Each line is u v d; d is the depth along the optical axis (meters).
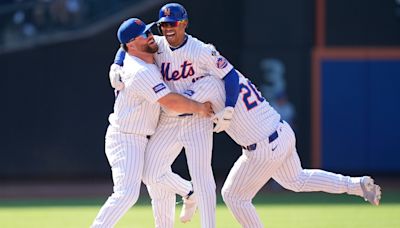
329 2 54.75
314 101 54.97
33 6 53.34
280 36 54.78
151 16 53.16
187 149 25.97
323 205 42.97
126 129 26.03
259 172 26.03
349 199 45.88
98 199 47.09
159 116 26.36
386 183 53.78
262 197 47.62
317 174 27.11
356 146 55.34
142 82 25.14
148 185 26.95
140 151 26.14
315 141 55.03
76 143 54.19
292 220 36.84
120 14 53.50
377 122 55.34
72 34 53.62
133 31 25.42
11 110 53.81
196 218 37.09
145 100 25.78
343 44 54.97
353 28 54.91
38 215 39.56
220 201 45.19
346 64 55.03
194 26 54.34
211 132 26.19
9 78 53.62
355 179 26.80
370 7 54.84
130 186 25.78
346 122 55.22
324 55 54.84
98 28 53.72
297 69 54.84
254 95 26.08
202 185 25.84
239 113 25.69
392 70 55.12
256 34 54.69
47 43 53.59
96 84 54.03
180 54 25.47
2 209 42.34
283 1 54.69
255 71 54.75
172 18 25.05
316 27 54.81
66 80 53.88
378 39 55.00
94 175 54.62
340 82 55.09
